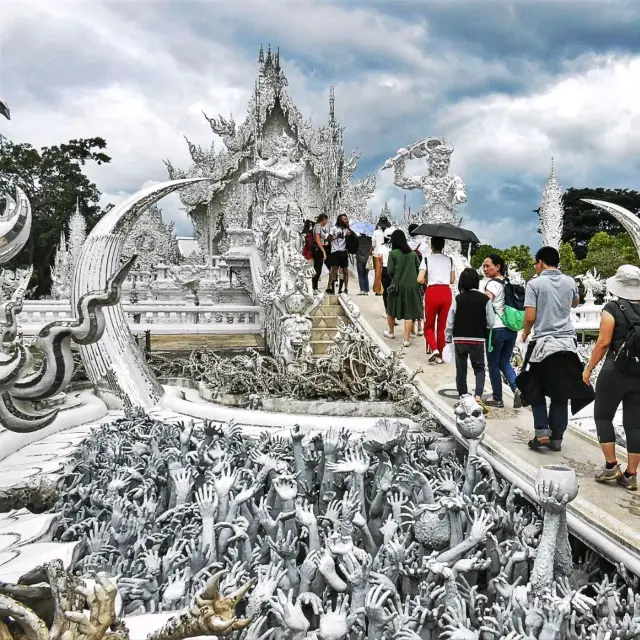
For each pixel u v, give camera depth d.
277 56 34.75
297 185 20.89
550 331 6.52
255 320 17.41
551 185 34.88
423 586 4.57
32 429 4.09
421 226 11.76
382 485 6.01
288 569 4.76
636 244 10.98
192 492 6.30
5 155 43.25
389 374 9.84
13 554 4.62
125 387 11.06
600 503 5.35
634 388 5.59
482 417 6.07
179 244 44.53
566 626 4.09
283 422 9.16
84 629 2.69
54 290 28.47
